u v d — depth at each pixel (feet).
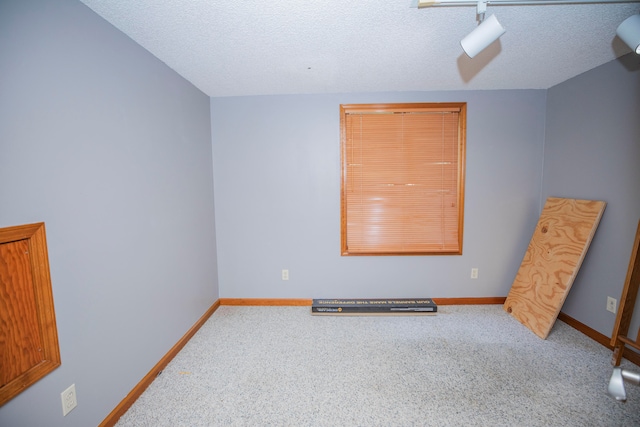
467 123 8.57
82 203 4.15
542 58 6.42
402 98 8.56
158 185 6.06
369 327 7.86
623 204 6.34
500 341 7.06
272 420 4.79
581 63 6.70
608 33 5.35
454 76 7.43
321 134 8.79
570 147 7.69
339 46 5.73
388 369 6.07
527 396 5.23
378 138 8.73
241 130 8.87
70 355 3.95
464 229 8.92
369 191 8.89
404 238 9.00
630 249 6.22
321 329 7.80
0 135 3.10
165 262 6.32
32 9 3.42
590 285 7.11
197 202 7.92
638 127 6.04
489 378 5.73
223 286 9.37
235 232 9.20
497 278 9.10
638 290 5.87
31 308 3.43
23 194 3.34
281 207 9.09
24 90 3.34
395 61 6.48
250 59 6.24
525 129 8.61
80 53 4.10
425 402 5.14
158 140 6.05
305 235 9.14
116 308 4.83
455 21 4.91
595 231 6.90
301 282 9.30
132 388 5.22
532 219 8.86
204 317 8.24
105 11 4.37
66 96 3.88
